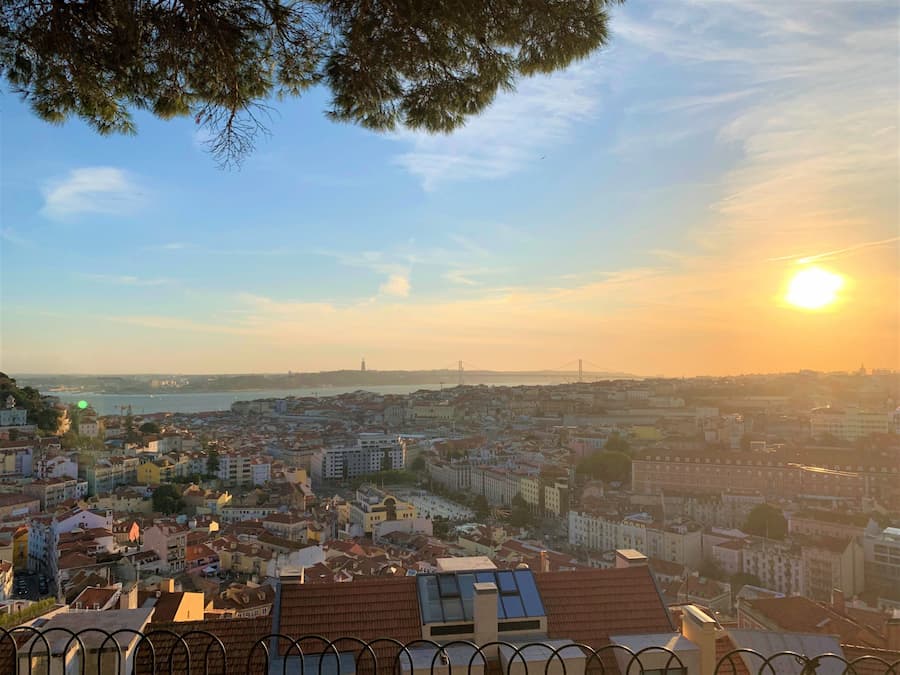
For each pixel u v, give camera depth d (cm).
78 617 1589
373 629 2025
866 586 9262
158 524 9412
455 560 2358
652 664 1783
